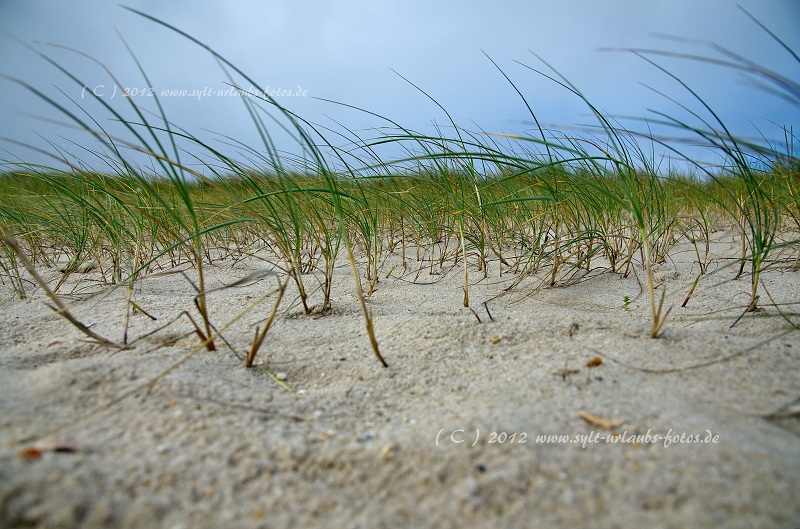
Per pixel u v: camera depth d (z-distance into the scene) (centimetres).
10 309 72
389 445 36
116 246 91
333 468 34
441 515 30
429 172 103
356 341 59
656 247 97
